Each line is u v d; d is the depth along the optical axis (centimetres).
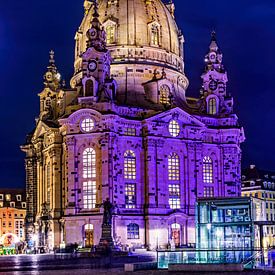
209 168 14350
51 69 16112
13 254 12706
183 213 13388
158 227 13050
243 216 7988
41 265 7750
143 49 14650
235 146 14500
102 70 13338
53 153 14025
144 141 13425
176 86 15112
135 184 13238
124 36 14650
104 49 13488
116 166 12875
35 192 16075
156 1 15362
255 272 5566
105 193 12612
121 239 12712
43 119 14912
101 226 12075
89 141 12988
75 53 15725
